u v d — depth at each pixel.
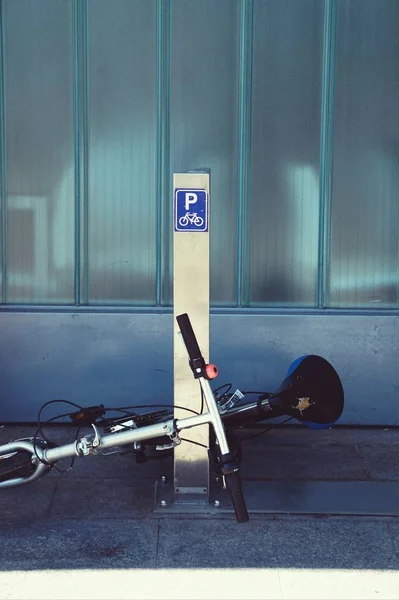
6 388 5.72
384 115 5.61
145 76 5.61
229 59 5.59
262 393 5.16
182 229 4.21
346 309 5.74
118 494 4.59
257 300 5.75
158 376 5.70
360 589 3.59
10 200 5.71
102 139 5.66
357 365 5.69
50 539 4.02
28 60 5.61
